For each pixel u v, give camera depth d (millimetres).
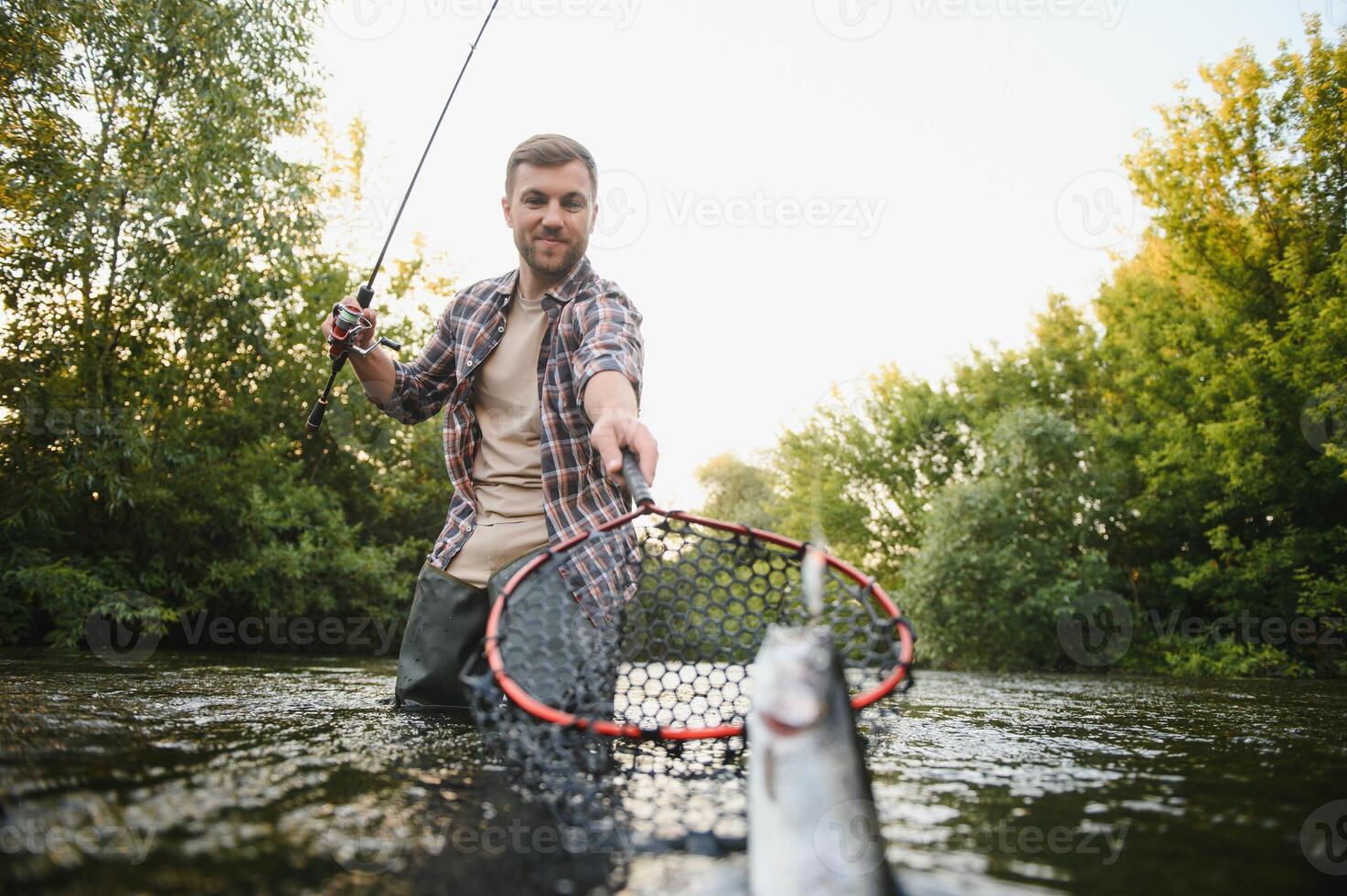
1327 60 12578
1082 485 14211
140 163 8305
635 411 2346
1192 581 12922
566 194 2701
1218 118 13242
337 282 11617
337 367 2994
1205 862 1019
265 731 2012
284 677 4406
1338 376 11477
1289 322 12023
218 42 8391
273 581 9516
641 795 1355
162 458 8656
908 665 1542
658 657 1976
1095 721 2852
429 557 2742
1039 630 13312
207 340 9242
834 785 883
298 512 10266
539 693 2010
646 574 1965
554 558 1738
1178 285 14719
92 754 1581
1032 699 4285
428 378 3104
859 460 20875
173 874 898
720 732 1611
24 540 7992
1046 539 14195
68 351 8188
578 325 2646
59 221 7699
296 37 8836
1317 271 12695
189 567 9336
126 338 8562
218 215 8477
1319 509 12641
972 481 17062
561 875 935
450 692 2650
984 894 878
